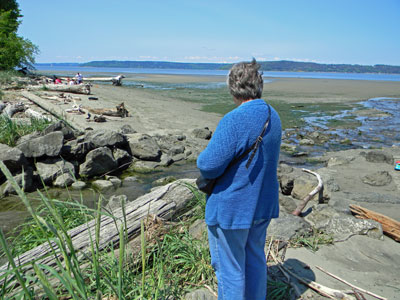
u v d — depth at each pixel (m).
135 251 2.91
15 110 11.72
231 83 2.04
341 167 7.45
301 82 58.38
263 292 2.21
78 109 13.16
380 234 3.59
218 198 1.96
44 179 7.37
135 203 3.49
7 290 2.30
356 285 2.72
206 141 11.62
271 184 2.03
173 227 3.33
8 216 5.75
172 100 23.03
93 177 8.13
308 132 13.80
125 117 14.12
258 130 1.89
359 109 21.50
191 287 2.64
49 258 2.71
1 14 32.25
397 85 53.12
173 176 8.24
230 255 2.04
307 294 2.58
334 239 3.51
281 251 3.21
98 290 1.66
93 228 3.06
